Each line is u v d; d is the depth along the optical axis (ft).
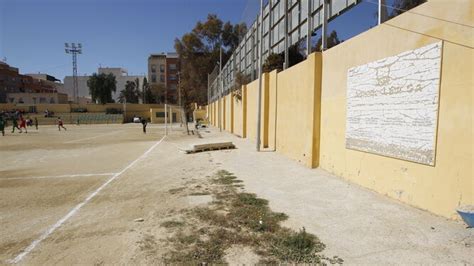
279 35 48.70
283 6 45.93
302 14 38.24
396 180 20.16
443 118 16.43
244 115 72.33
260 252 13.89
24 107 252.01
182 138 85.97
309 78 32.65
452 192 15.99
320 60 31.37
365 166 23.66
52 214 20.21
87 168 38.65
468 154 15.10
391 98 20.35
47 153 56.08
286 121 41.86
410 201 18.92
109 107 263.08
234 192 24.12
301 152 35.68
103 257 13.84
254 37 65.10
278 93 46.03
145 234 16.28
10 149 63.26
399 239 14.60
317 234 15.60
